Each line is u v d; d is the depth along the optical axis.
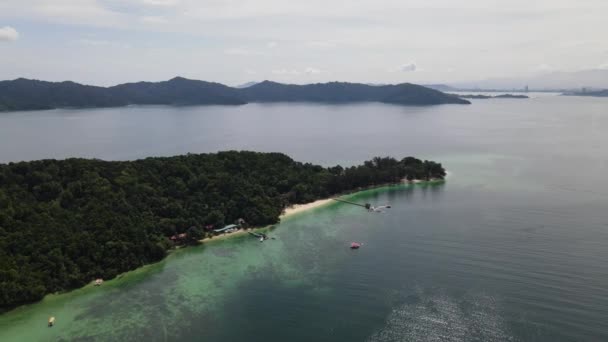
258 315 106.31
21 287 109.56
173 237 151.38
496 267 125.31
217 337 97.88
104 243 131.88
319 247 147.50
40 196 150.00
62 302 112.44
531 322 98.38
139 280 125.38
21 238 123.50
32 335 98.44
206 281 124.56
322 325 101.31
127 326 102.25
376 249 143.38
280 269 131.25
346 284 120.00
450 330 97.12
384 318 103.00
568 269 122.25
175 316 106.50
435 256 135.25
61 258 121.56
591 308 102.56
